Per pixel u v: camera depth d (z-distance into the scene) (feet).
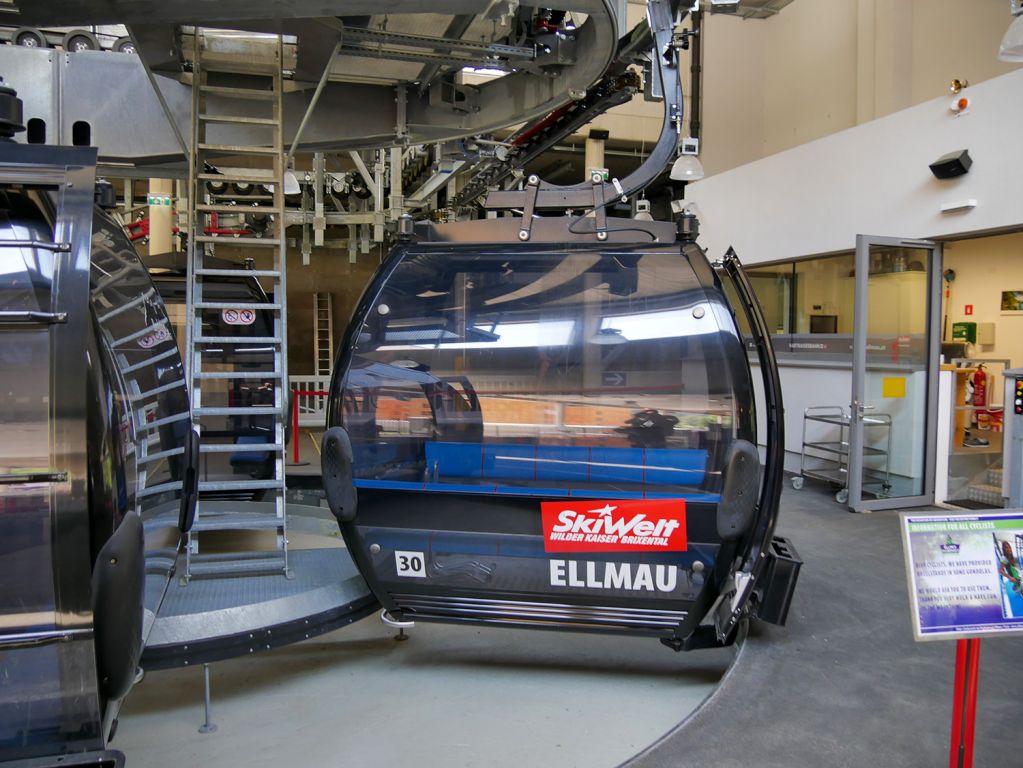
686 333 10.52
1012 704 9.45
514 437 10.84
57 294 6.01
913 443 22.38
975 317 32.50
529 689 11.30
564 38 16.38
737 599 10.33
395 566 11.14
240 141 19.92
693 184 31.04
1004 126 18.79
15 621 5.97
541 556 10.82
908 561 6.90
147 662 9.45
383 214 38.99
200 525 11.51
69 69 18.90
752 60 46.16
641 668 12.10
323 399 43.24
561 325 10.89
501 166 26.27
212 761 9.27
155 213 35.47
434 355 11.00
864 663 10.75
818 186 24.64
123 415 7.33
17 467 5.91
